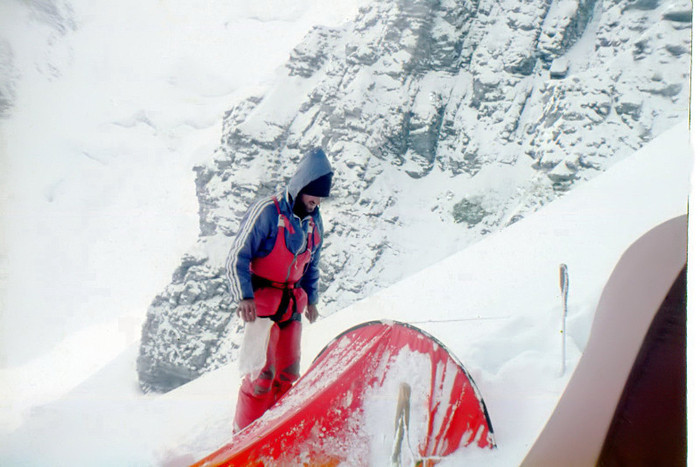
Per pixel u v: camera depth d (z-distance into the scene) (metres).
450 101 32.91
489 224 28.41
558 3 32.16
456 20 35.28
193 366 21.64
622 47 27.12
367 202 31.27
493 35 33.41
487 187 28.31
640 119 24.05
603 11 29.98
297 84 35.25
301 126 33.88
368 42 35.12
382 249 30.12
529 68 31.66
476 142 31.73
